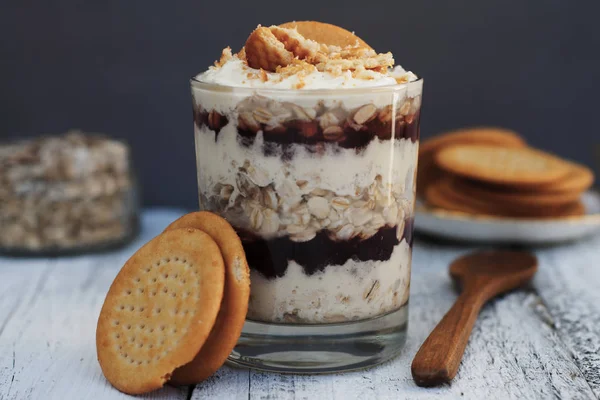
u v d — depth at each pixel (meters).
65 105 0.75
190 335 0.43
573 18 0.74
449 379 0.45
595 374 0.46
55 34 0.73
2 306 0.54
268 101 0.43
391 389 0.45
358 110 0.43
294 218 0.44
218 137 0.44
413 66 0.75
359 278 0.45
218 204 0.45
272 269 0.44
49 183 0.61
